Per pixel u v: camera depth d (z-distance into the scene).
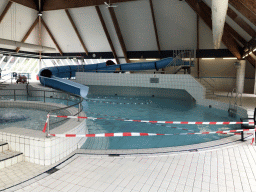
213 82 17.02
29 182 2.77
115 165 3.28
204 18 11.89
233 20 8.58
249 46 9.83
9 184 2.71
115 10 15.79
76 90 11.47
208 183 2.75
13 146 3.57
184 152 3.81
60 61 23.23
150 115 8.13
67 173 3.03
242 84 13.98
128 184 2.71
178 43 16.80
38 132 3.68
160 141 5.03
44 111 7.58
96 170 3.11
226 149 4.01
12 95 12.46
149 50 18.06
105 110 9.14
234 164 3.34
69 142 3.80
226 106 8.63
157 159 3.51
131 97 13.22
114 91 14.34
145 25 16.31
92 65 16.78
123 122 7.00
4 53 17.59
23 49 19.27
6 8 14.97
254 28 7.84
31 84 14.09
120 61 19.56
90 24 17.42
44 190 2.58
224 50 15.59
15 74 16.91
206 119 7.37
